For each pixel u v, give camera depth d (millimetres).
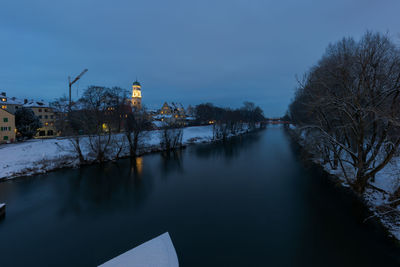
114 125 43781
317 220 14203
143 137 40281
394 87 11523
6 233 13492
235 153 40406
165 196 19469
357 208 15312
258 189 20781
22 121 42250
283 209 16125
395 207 13008
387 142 13469
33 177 24891
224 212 15945
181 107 105500
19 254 11359
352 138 19281
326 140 17781
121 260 10203
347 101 14055
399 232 11492
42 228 14031
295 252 11039
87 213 16156
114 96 50031
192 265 10141
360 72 13172
